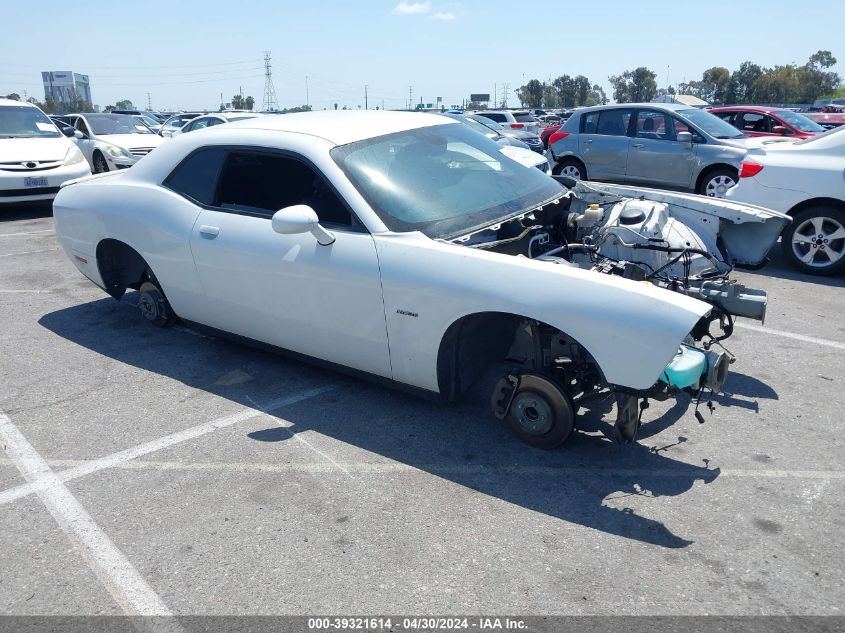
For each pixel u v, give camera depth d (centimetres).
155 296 494
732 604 236
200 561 267
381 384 379
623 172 1109
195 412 390
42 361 471
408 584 251
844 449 334
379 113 448
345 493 308
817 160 620
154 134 1470
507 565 259
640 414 313
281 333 402
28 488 321
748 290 372
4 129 1062
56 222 525
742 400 388
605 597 241
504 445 346
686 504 293
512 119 2281
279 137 392
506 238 375
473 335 344
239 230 398
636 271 388
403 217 352
